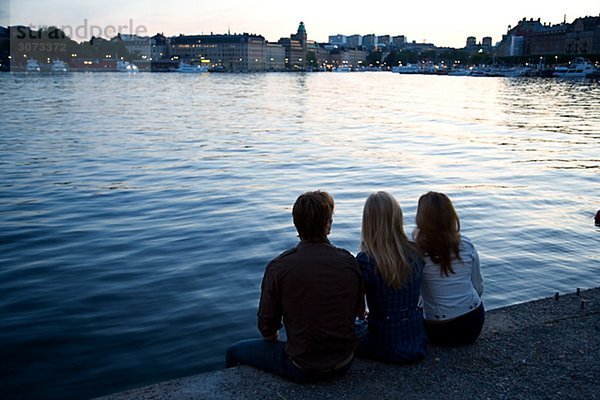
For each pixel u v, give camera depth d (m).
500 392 4.64
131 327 8.15
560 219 14.84
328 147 29.09
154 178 19.94
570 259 11.67
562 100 72.38
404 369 4.90
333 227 13.81
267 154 26.30
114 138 31.55
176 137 32.50
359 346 5.00
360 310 5.18
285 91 99.75
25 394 6.47
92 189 17.91
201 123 41.38
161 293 9.44
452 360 5.08
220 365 7.12
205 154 26.03
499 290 9.99
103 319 8.41
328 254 4.46
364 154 26.67
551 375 4.90
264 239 12.63
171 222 14.05
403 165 23.50
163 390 4.66
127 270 10.54
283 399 4.48
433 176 20.94
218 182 19.36
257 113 51.84
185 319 8.43
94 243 12.24
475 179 20.41
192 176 20.45
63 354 7.37
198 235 12.91
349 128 39.31
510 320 5.92
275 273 4.48
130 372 6.95
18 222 13.91
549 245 12.59
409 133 36.34
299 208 4.48
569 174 21.59
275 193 17.66
